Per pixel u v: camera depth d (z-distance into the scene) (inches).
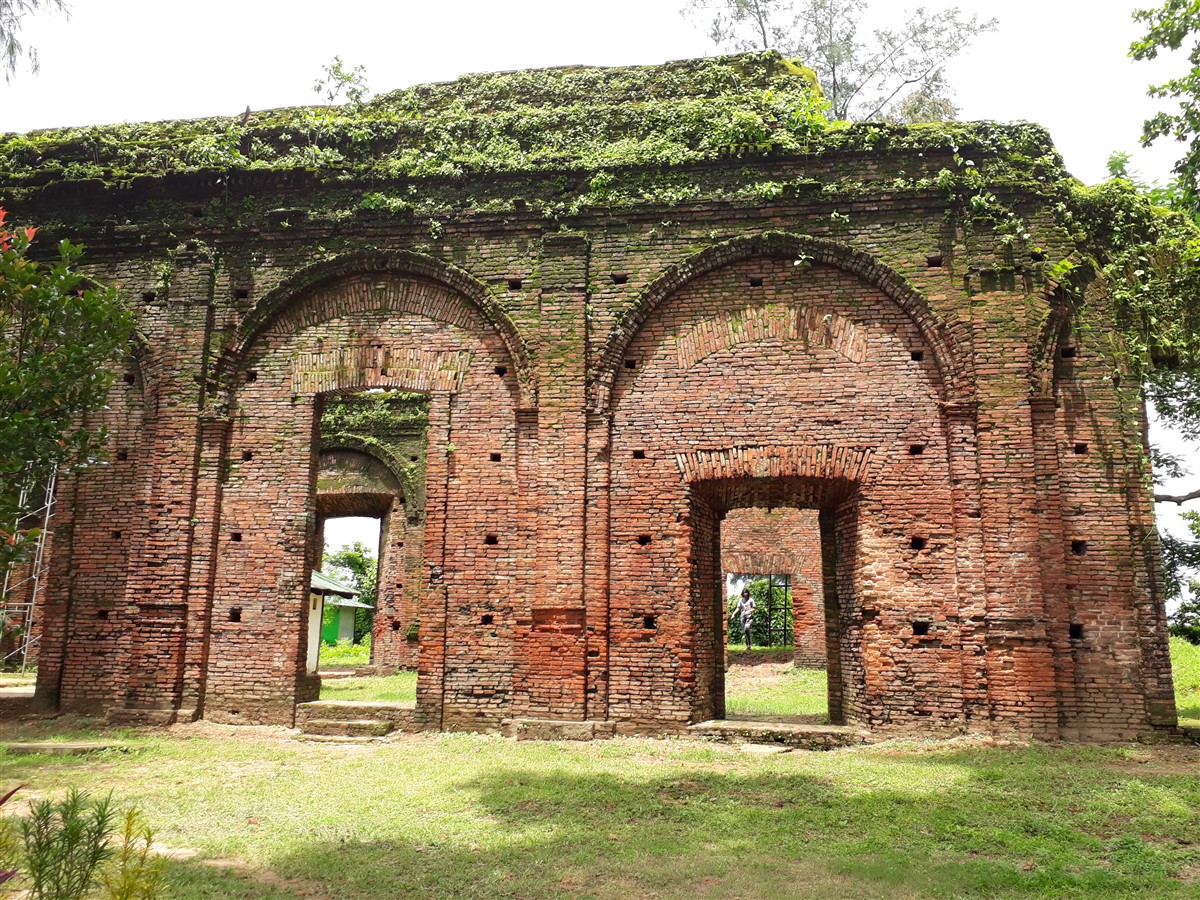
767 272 509.0
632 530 490.3
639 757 418.6
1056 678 446.3
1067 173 509.4
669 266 510.6
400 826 305.0
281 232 548.1
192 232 555.8
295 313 544.7
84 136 581.3
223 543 521.7
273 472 527.5
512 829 302.8
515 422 512.7
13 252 342.3
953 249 491.5
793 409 490.9
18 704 528.7
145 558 516.4
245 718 499.8
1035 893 244.1
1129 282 486.6
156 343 546.6
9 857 183.6
